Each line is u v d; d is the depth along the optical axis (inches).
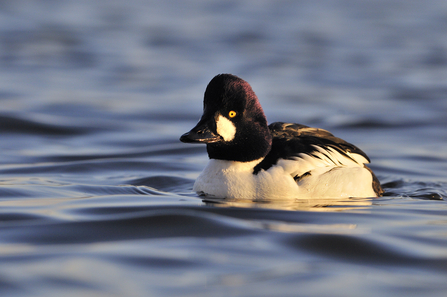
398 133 692.7
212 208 315.9
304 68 1261.1
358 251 237.5
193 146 609.9
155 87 1016.2
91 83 1046.4
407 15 2324.1
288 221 286.8
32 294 190.5
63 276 205.3
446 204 351.9
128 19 2112.5
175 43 1612.9
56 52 1427.2
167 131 695.1
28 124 684.1
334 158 374.0
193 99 910.4
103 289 195.5
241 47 1565.0
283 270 214.1
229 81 355.6
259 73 1192.2
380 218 300.5
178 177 452.8
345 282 203.3
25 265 215.3
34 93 920.3
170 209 309.9
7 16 2043.6
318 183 359.3
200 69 1218.6
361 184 374.9
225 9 2522.1
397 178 472.1
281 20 2181.3
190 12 2394.2
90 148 593.6
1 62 1266.0
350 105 881.5
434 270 217.0
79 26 1888.5
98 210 307.9
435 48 1536.7
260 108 366.0
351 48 1556.3
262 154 369.1
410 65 1294.3
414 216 308.2
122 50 1483.8
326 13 2407.7
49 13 2183.8
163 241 247.1
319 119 778.2
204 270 212.8
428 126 728.3
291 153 369.4
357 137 674.8
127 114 792.3
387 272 214.5
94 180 436.5
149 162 521.3
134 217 285.7
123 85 1034.1
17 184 396.2
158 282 201.6
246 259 225.1
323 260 226.4
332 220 291.7
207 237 253.6
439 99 924.0
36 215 294.4
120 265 216.5
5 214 296.0
